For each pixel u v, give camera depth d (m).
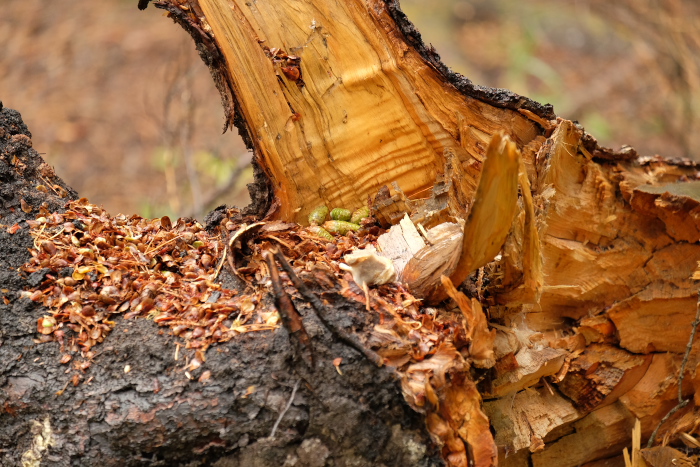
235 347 2.86
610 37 5.82
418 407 2.83
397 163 3.05
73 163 4.36
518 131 3.03
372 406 2.84
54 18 5.73
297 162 3.04
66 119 4.70
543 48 5.82
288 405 2.84
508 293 2.95
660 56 4.58
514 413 2.99
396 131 3.04
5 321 2.88
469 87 3.01
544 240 3.02
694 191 3.00
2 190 2.98
